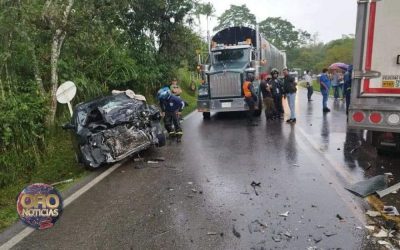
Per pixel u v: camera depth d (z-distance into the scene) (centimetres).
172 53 2114
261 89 1420
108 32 1515
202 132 1234
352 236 440
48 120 1084
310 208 528
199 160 845
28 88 1047
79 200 621
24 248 459
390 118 636
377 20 619
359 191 579
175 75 2242
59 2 1090
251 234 459
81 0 1142
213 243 441
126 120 891
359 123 660
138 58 1838
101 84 1492
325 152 848
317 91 3194
